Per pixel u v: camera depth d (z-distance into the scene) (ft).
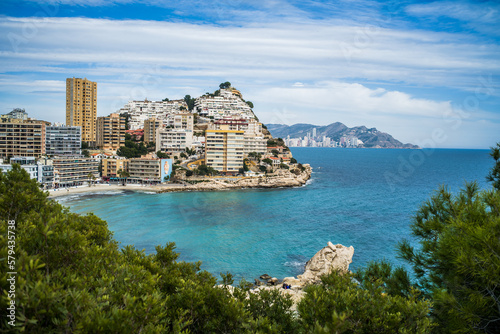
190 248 241.35
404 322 51.85
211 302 62.64
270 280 185.88
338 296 58.08
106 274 56.80
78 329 40.65
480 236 47.75
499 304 45.78
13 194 87.56
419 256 60.49
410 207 393.70
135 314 46.32
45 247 58.08
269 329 54.60
